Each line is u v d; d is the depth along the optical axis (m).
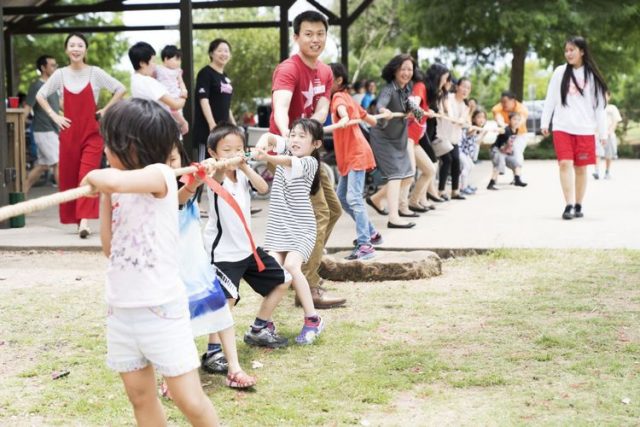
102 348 4.61
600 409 3.55
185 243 3.79
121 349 2.78
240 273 4.34
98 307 5.53
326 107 5.62
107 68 29.70
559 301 5.43
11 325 5.08
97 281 6.34
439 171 11.09
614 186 13.33
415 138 9.16
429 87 10.20
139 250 2.72
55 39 26.42
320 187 5.34
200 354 4.48
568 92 8.76
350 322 5.09
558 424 3.37
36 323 5.13
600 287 5.79
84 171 7.98
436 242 7.40
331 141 11.89
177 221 2.80
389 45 35.41
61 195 2.36
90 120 8.01
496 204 10.64
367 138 10.00
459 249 7.11
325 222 5.39
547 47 24.48
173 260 2.79
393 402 3.72
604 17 23.27
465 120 11.37
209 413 2.84
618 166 19.11
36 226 9.03
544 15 22.98
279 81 5.30
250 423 3.51
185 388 2.78
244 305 5.60
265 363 4.33
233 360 3.98
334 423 3.48
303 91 5.41
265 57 32.56
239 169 4.37
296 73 5.34
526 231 8.08
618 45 25.73
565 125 8.85
